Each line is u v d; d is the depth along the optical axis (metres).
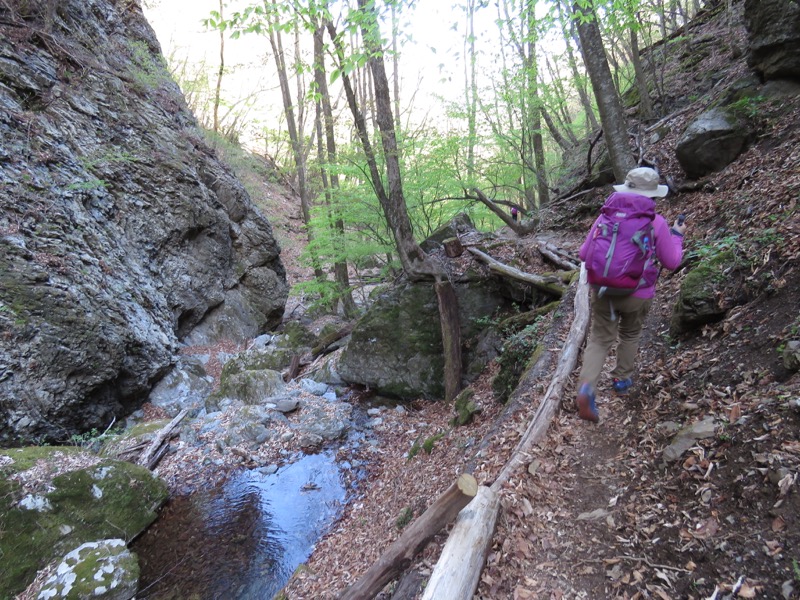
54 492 5.75
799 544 2.01
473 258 8.73
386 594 3.01
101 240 9.88
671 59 12.67
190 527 6.06
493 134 11.81
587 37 6.88
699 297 3.74
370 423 8.21
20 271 7.75
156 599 4.93
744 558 2.10
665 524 2.48
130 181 11.41
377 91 7.67
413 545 2.83
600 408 3.64
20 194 8.44
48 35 10.80
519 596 2.37
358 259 13.80
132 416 9.20
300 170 16.56
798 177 4.39
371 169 8.12
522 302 7.63
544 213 10.52
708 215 5.62
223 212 14.35
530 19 7.05
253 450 7.69
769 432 2.49
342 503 6.22
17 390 7.16
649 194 2.89
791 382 2.65
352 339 9.14
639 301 2.99
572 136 15.79
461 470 4.18
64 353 7.77
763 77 6.99
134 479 6.44
